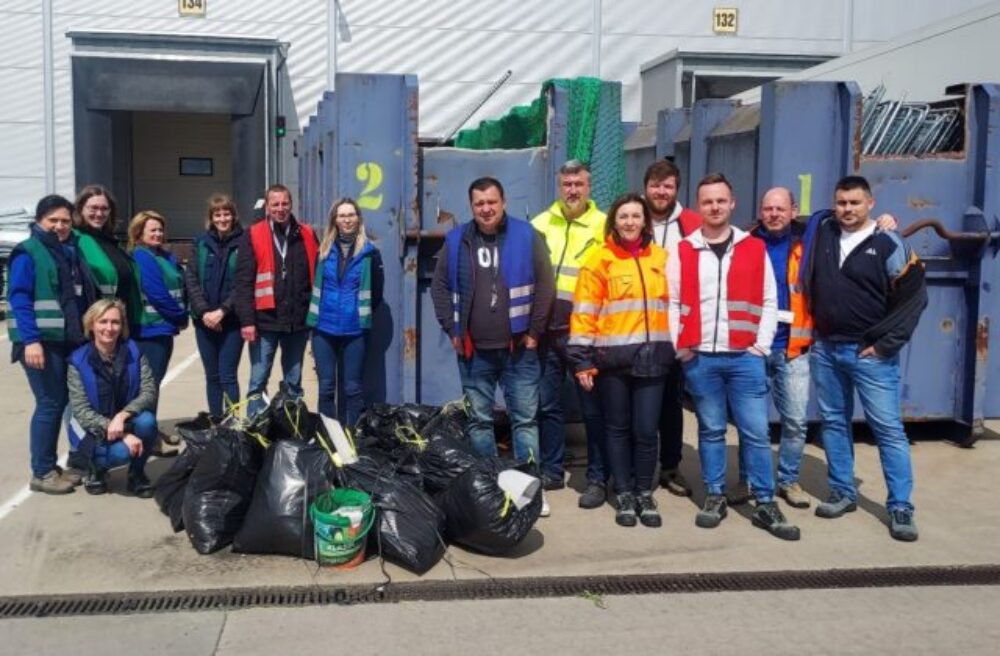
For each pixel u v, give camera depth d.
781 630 4.04
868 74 10.38
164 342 6.30
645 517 5.24
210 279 6.32
